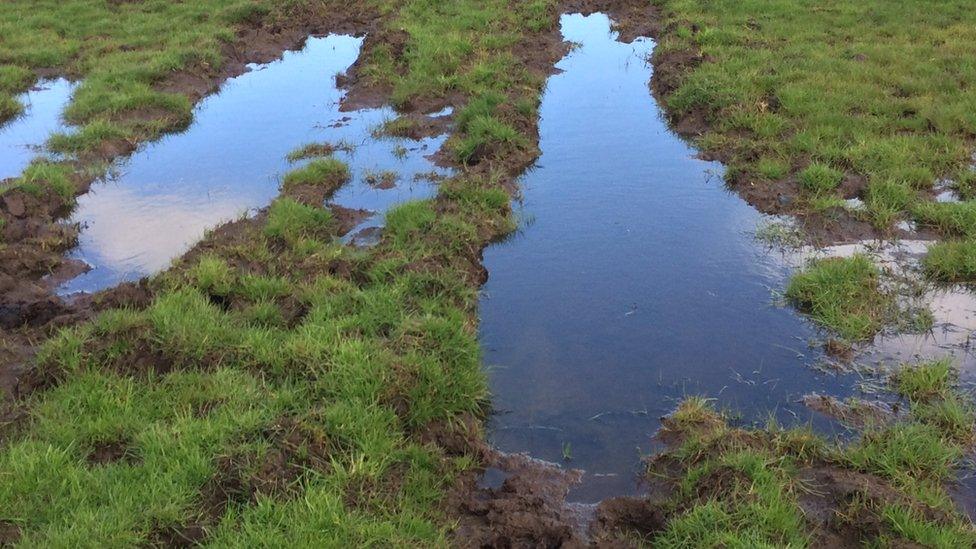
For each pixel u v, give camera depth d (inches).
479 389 259.8
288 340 266.1
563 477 228.7
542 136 491.5
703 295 317.1
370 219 378.9
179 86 581.3
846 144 430.6
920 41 597.9
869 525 195.5
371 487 210.2
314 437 217.5
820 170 392.2
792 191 395.2
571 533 200.4
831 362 272.1
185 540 191.5
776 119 464.8
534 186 422.9
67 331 266.1
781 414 248.5
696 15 705.0
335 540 187.5
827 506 206.4
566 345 288.2
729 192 411.5
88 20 752.3
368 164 448.5
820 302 301.4
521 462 235.3
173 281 301.7
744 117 473.4
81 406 236.4
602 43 701.3
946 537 189.6
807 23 663.8
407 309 291.7
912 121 451.8
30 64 633.6
